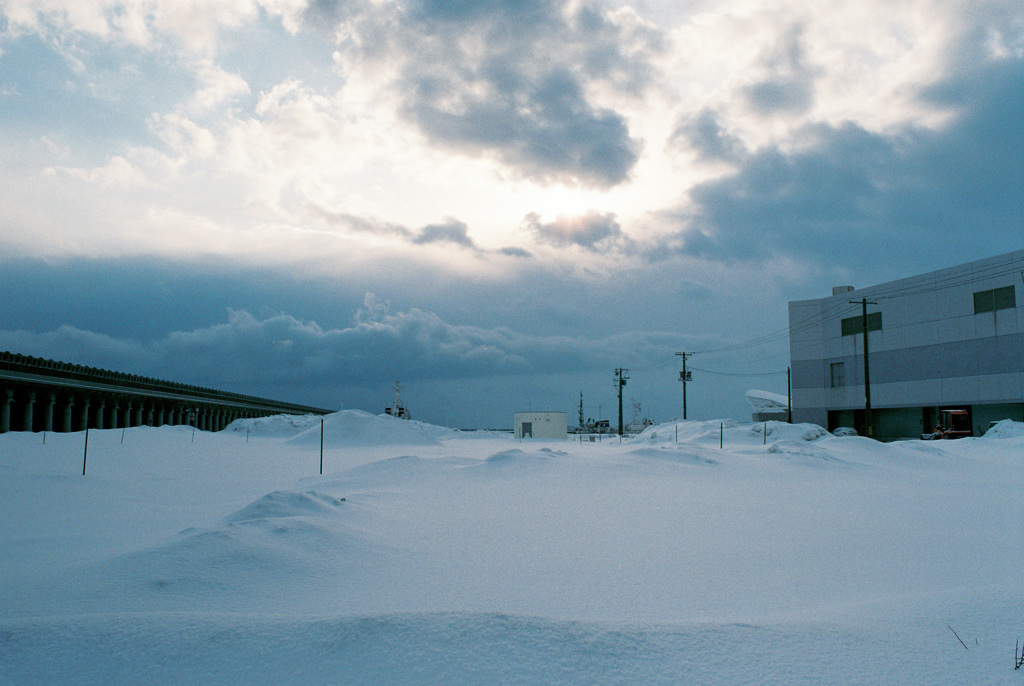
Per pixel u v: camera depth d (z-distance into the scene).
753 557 9.20
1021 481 20.94
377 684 3.91
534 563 8.82
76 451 31.34
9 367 49.00
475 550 9.70
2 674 4.08
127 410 68.62
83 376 59.09
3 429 48.72
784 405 85.31
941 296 56.62
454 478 18.75
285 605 6.66
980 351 53.03
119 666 4.16
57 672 4.10
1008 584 7.52
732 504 14.50
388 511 13.29
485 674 4.00
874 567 8.60
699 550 9.69
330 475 21.17
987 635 4.81
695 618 6.13
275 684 3.93
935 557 9.25
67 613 6.32
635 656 4.25
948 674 4.12
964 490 18.11
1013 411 51.47
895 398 60.53
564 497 15.30
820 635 4.75
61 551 10.30
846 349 65.81
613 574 8.17
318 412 139.38
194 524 12.71
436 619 4.62
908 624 5.09
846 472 22.69
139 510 14.91
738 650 4.42
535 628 4.55
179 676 4.04
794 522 12.24
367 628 4.50
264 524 9.63
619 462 21.06
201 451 36.84
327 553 8.99
